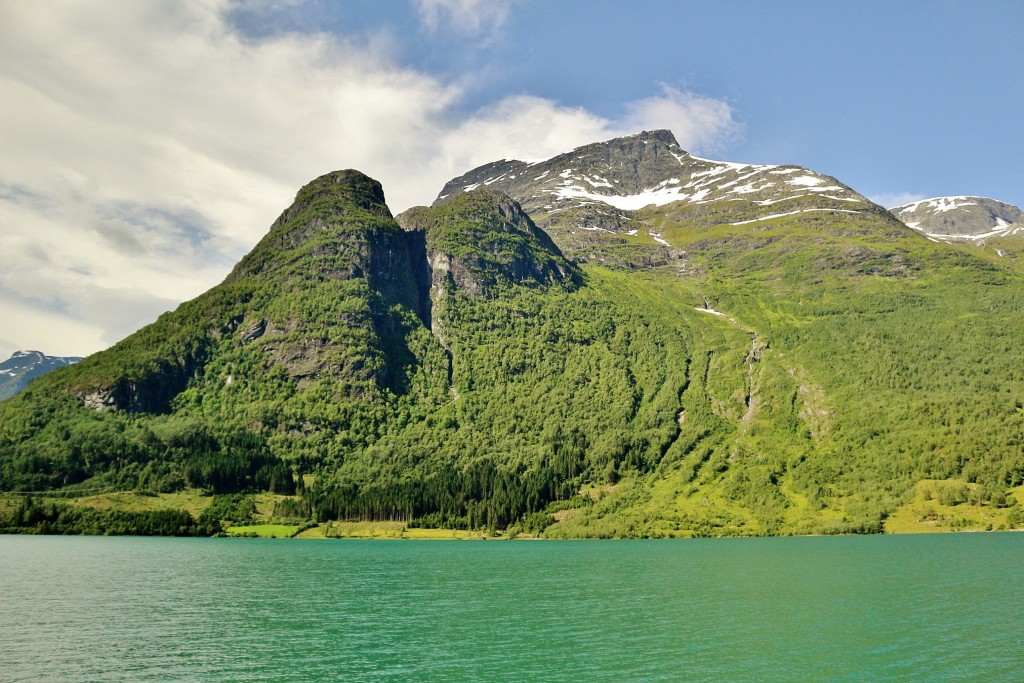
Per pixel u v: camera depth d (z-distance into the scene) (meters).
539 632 107.94
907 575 159.88
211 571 176.25
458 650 97.69
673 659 93.12
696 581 157.25
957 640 101.75
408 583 158.12
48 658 93.50
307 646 99.81
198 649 98.19
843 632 106.69
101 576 164.88
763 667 89.56
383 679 85.31
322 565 193.25
